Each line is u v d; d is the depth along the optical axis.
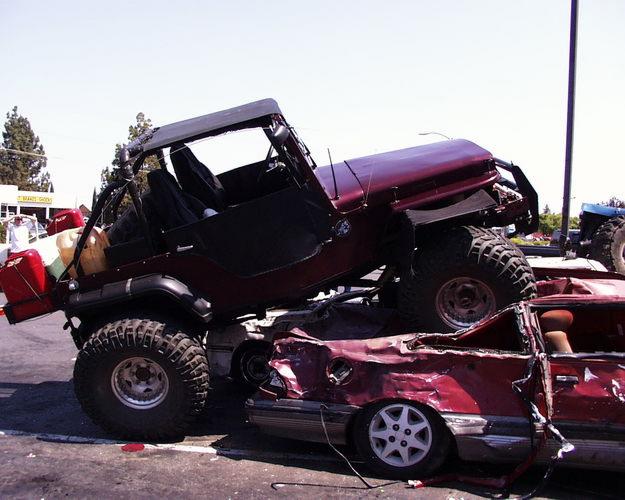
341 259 5.39
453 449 4.41
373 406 4.40
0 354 8.72
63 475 4.54
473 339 4.68
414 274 5.21
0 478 4.50
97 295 5.32
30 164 65.69
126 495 4.18
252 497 4.12
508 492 4.12
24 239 15.19
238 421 5.79
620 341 5.02
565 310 4.44
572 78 13.04
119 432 5.23
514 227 6.60
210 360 6.30
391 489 4.21
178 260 5.34
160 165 5.66
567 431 3.98
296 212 5.22
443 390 4.24
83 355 5.18
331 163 5.28
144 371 5.25
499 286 5.04
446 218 5.06
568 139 13.27
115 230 5.80
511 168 6.03
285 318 6.09
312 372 4.63
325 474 4.50
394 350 4.42
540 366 4.04
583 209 10.64
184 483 4.37
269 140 5.14
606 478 4.35
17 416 6.03
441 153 5.70
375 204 5.33
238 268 5.30
